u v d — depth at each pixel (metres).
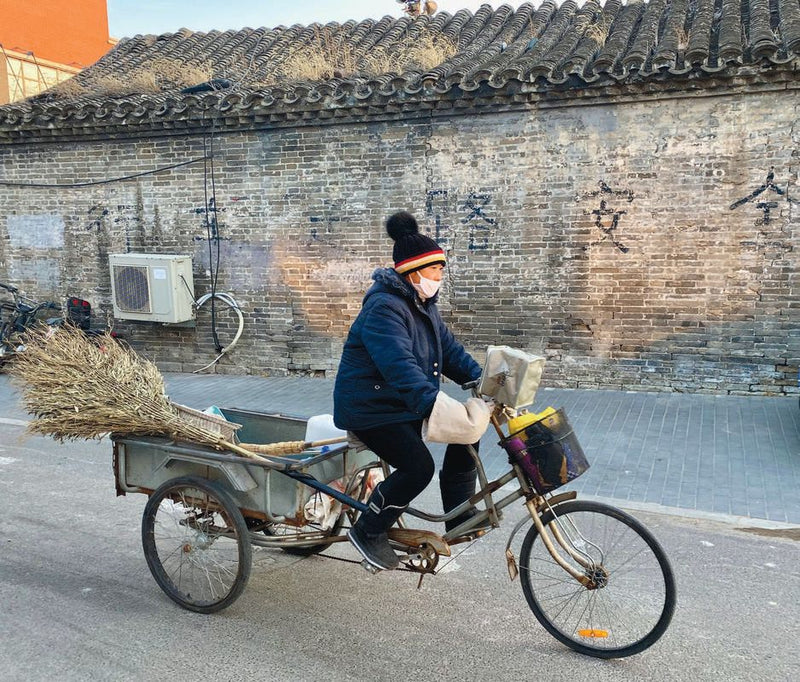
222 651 3.63
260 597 4.21
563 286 8.96
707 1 9.39
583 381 9.06
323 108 9.36
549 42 9.58
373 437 3.62
